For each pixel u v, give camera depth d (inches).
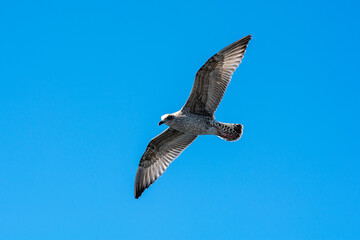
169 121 653.3
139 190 761.0
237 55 647.1
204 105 657.6
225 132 672.4
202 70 632.4
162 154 754.2
